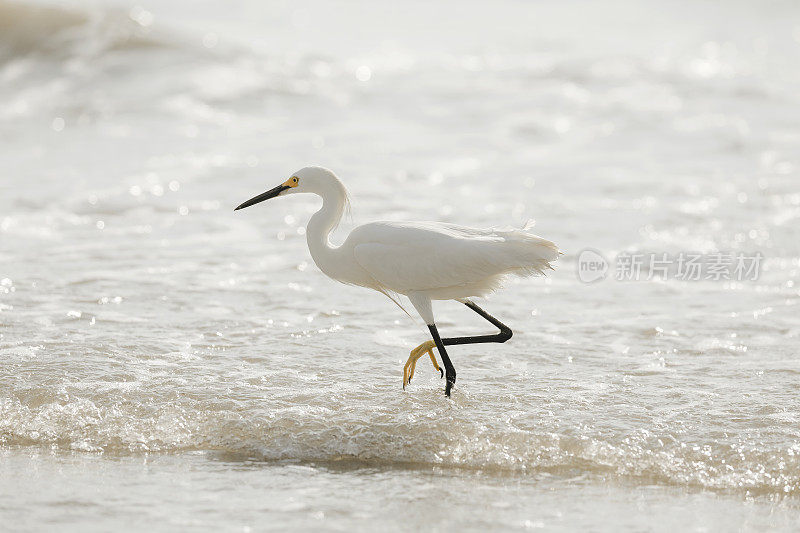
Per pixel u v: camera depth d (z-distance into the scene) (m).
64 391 9.63
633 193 18.39
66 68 27.91
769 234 15.93
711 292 13.48
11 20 29.50
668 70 27.84
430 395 9.73
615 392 9.86
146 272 14.14
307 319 12.27
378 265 9.73
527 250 9.40
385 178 19.42
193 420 9.16
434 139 22.42
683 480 8.16
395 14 37.00
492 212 17.25
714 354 11.08
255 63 28.28
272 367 10.48
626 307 12.92
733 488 8.03
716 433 8.81
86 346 10.94
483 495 7.86
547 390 9.91
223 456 8.66
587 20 37.22
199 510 7.51
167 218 17.12
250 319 12.20
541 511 7.57
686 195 18.20
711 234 16.03
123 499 7.70
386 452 8.66
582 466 8.42
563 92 26.09
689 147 21.50
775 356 10.98
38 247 15.27
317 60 28.83
